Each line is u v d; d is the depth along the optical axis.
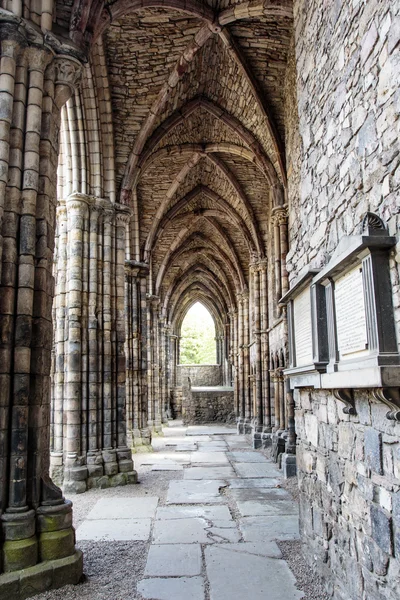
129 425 16.47
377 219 3.83
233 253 24.84
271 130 13.91
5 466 5.38
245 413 23.12
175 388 34.62
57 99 6.69
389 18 3.75
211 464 13.68
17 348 5.61
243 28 11.85
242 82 13.63
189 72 13.43
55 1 6.99
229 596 4.98
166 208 19.75
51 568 5.25
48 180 6.29
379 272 3.70
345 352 4.45
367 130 4.20
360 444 4.18
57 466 10.42
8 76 6.02
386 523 3.63
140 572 5.70
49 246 6.21
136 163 12.95
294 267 7.18
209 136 16.89
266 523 7.65
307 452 5.98
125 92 12.66
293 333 6.38
